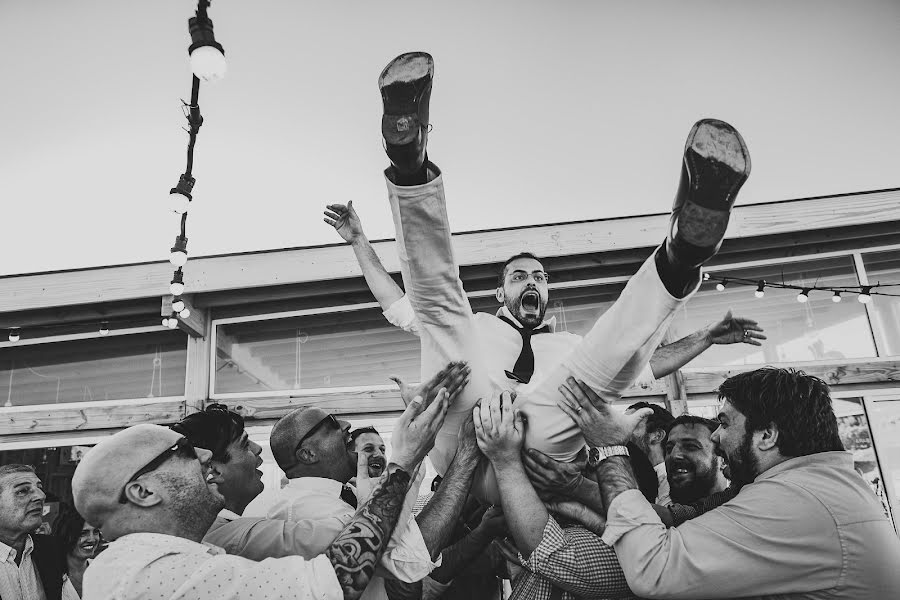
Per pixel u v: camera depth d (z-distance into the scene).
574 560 1.65
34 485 2.86
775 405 1.61
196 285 4.58
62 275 4.65
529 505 1.68
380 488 1.56
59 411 4.96
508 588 3.14
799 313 4.80
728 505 1.54
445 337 1.71
